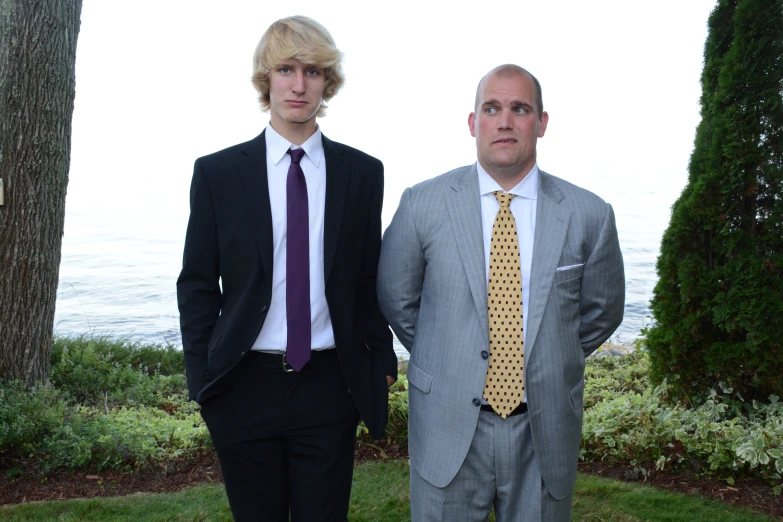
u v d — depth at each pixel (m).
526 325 2.25
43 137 4.63
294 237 2.30
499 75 2.23
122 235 19.30
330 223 2.34
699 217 4.21
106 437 4.18
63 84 4.69
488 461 2.28
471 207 2.29
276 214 2.33
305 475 2.38
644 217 21.41
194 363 2.34
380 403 2.45
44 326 4.84
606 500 3.53
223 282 2.37
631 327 9.04
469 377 2.25
